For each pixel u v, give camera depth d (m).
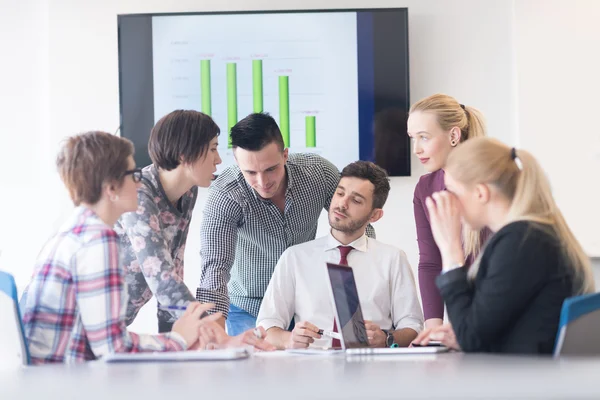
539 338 1.82
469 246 2.54
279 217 3.14
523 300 1.83
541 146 4.02
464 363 1.51
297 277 2.92
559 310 1.83
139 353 1.83
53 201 4.12
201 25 4.13
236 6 4.14
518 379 1.10
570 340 1.70
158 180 2.61
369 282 2.90
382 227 4.11
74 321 1.92
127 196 2.06
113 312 1.86
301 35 4.12
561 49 4.02
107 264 1.88
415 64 4.14
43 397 1.07
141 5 4.15
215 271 3.01
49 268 1.93
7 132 4.16
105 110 4.14
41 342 1.91
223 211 3.07
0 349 1.87
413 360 1.71
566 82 4.02
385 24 4.10
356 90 4.11
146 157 4.12
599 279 3.99
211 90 4.13
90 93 4.14
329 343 2.82
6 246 4.12
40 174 4.14
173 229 2.68
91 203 2.03
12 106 4.17
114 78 4.14
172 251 2.73
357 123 4.11
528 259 1.83
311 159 3.23
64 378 1.34
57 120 4.13
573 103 4.01
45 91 4.17
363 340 2.29
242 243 3.24
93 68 4.14
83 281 1.88
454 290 1.95
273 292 2.91
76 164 2.01
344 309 2.15
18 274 4.11
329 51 4.12
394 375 1.26
